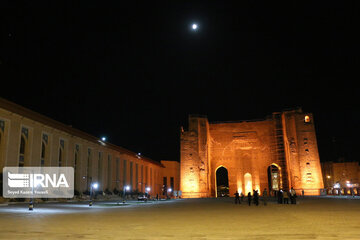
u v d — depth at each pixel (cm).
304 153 5812
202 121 6353
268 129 6531
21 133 3581
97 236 1006
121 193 5772
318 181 5669
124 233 1077
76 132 4794
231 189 6419
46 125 3981
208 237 983
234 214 1902
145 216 1777
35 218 1603
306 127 5912
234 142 6619
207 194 5981
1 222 1398
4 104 3356
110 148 5788
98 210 2306
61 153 4403
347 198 4109
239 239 942
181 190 5956
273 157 6384
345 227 1196
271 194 6194
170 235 1028
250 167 6456
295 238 952
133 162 6781
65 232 1093
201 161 6103
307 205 2755
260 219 1561
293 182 5769
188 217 1705
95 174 5159
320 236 984
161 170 8588
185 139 6194
